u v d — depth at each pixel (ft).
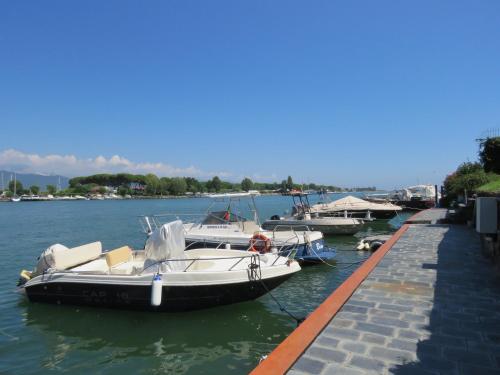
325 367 12.09
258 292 30.53
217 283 28.71
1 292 37.40
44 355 23.47
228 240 46.96
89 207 249.75
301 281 42.14
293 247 47.98
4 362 22.61
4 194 442.09
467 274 24.56
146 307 29.04
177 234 30.30
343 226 73.67
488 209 25.73
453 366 12.12
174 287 28.32
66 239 83.10
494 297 19.42
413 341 14.05
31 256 61.05
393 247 36.11
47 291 31.37
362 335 14.61
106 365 22.15
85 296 30.35
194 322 28.43
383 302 18.70
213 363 22.44
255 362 22.61
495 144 33.27
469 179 78.48
